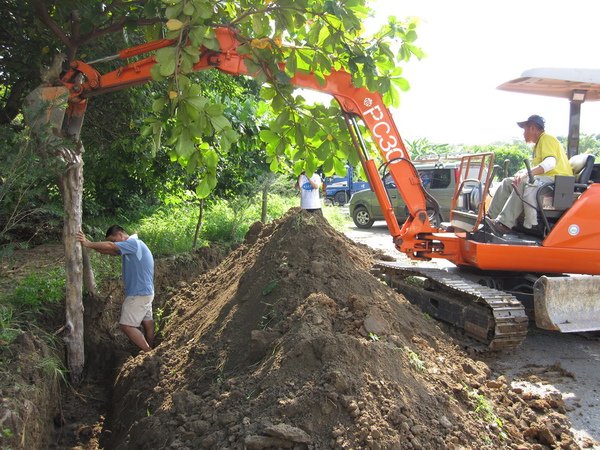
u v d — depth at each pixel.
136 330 6.00
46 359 4.64
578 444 3.87
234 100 8.10
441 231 6.98
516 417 4.00
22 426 3.69
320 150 4.90
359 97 6.07
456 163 14.45
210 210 13.19
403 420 3.29
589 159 6.41
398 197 15.94
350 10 4.01
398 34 4.43
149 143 7.41
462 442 3.35
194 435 3.43
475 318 5.70
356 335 4.15
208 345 4.73
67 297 5.55
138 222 13.02
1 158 4.32
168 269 8.27
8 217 5.25
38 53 6.15
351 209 17.81
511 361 5.65
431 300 6.54
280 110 4.61
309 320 4.12
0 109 6.55
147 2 4.69
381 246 13.29
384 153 6.41
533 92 6.97
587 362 5.61
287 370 3.63
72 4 5.02
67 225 5.48
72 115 5.38
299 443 3.11
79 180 5.46
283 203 17.19
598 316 5.80
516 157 29.22
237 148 8.35
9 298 6.05
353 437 3.13
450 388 3.92
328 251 5.39
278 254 5.35
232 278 6.19
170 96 3.74
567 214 6.11
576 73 6.23
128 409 4.61
